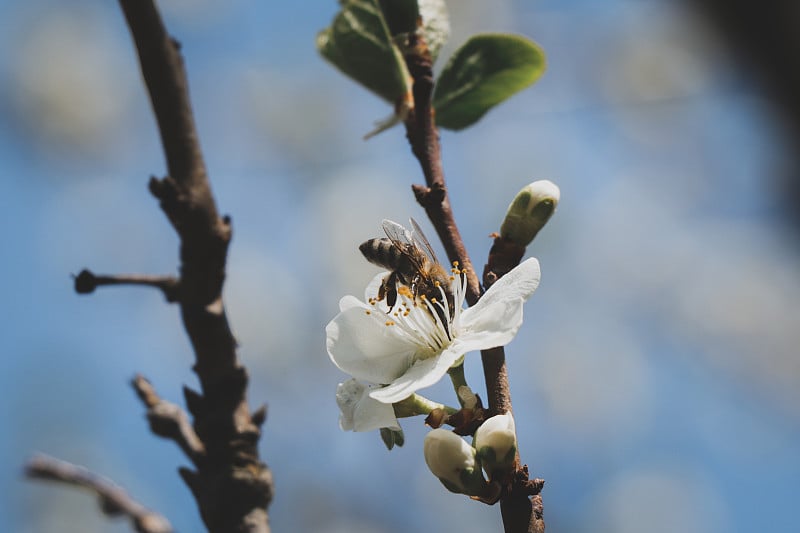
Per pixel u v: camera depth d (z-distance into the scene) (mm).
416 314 369
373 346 368
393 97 394
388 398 357
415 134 380
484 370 359
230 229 367
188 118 368
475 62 398
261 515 364
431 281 373
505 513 349
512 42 396
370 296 383
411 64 381
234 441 365
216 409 366
